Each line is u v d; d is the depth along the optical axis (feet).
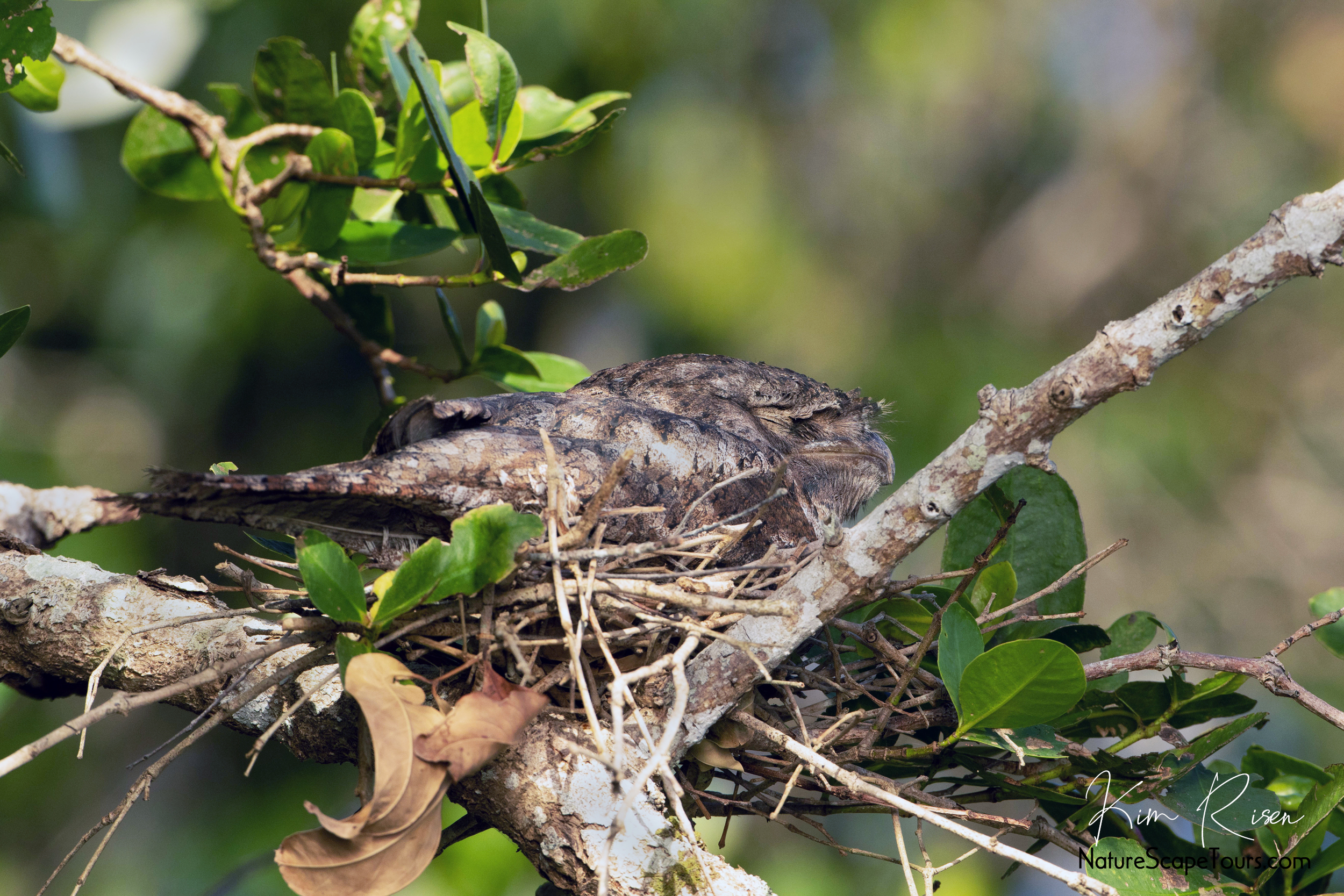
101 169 41.32
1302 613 49.03
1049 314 53.83
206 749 44.19
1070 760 15.29
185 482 10.94
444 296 22.38
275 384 47.62
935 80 51.39
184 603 16.19
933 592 16.99
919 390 50.29
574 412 15.16
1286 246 11.20
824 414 19.20
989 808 23.95
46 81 20.43
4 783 39.32
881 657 15.23
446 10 40.86
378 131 21.81
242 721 15.14
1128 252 53.72
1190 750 14.90
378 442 13.67
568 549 12.96
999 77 52.80
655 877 12.58
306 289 22.40
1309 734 45.60
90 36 28.25
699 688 13.56
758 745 14.55
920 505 12.69
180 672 15.44
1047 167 54.49
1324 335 51.93
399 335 49.55
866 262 52.95
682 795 13.17
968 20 51.29
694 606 12.75
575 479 14.02
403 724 11.78
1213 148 53.42
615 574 13.37
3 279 43.16
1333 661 48.44
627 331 52.06
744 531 14.30
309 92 21.66
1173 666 14.29
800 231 51.67
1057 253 53.88
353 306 23.76
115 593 16.16
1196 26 53.88
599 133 20.25
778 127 52.31
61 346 45.50
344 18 40.75
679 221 49.47
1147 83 54.39
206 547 43.93
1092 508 50.67
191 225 43.80
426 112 17.56
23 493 17.17
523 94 22.08
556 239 20.22
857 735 14.85
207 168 22.04
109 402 46.24
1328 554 49.16
